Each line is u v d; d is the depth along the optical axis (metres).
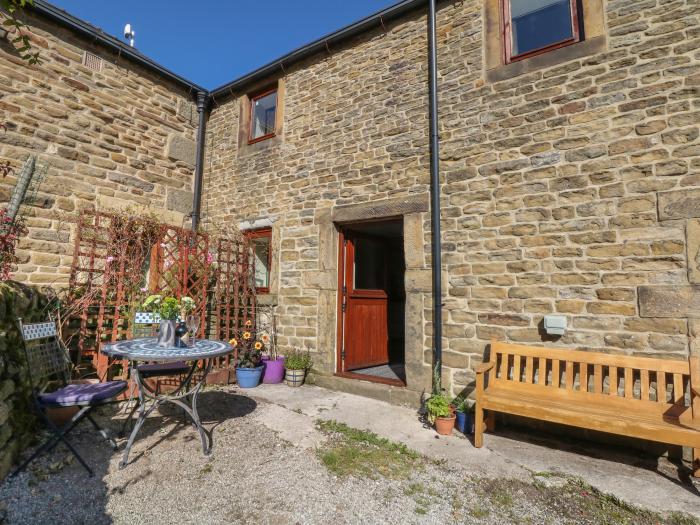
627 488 2.33
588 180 3.20
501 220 3.55
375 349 5.32
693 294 2.75
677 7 3.01
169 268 4.38
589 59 3.29
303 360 4.56
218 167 6.03
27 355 2.44
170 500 2.12
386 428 3.26
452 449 2.88
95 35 4.84
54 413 2.98
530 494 2.27
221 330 4.85
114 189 5.04
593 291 3.09
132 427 3.12
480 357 3.53
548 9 3.64
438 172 3.87
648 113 3.03
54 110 4.52
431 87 3.99
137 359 2.38
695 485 2.39
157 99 5.64
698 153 2.83
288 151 5.21
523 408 2.74
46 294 3.69
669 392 2.78
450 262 3.77
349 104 4.71
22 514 1.95
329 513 2.03
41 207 4.32
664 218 2.89
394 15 4.41
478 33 3.88
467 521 2.01
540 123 3.45
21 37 2.65
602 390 2.96
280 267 5.09
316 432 3.10
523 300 3.37
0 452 2.27
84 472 2.40
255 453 2.71
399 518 2.01
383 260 5.64
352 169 4.58
